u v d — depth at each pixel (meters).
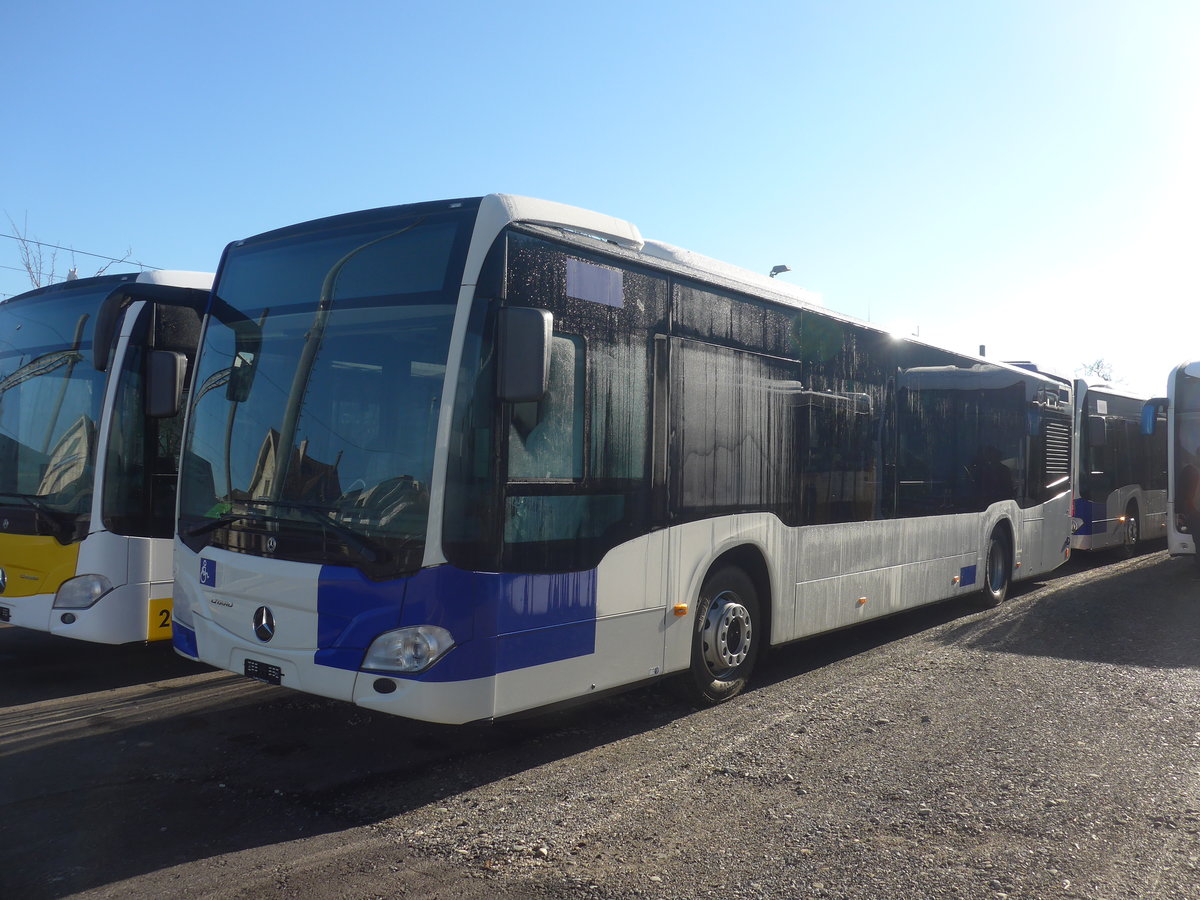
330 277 5.41
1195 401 14.28
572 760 5.55
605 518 5.56
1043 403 12.50
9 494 7.38
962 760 5.54
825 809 4.77
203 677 7.45
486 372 4.85
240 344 5.77
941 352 9.78
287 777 5.23
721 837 4.41
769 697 7.01
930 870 4.07
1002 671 7.84
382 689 4.76
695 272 6.35
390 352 5.06
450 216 5.07
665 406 6.02
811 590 7.54
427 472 4.80
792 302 7.35
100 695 6.90
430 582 4.71
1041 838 4.41
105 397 6.95
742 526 6.71
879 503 8.51
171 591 7.13
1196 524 14.13
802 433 7.43
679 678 6.51
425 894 3.82
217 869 4.05
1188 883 3.96
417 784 5.13
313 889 3.87
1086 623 10.10
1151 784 5.13
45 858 4.16
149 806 4.78
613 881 3.95
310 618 5.04
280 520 5.25
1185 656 8.43
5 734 5.98
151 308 7.12
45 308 7.62
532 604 5.07
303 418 5.34
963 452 10.20
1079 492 15.41
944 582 9.73
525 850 4.26
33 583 7.08
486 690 4.83
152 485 7.07
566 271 5.34
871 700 6.91
